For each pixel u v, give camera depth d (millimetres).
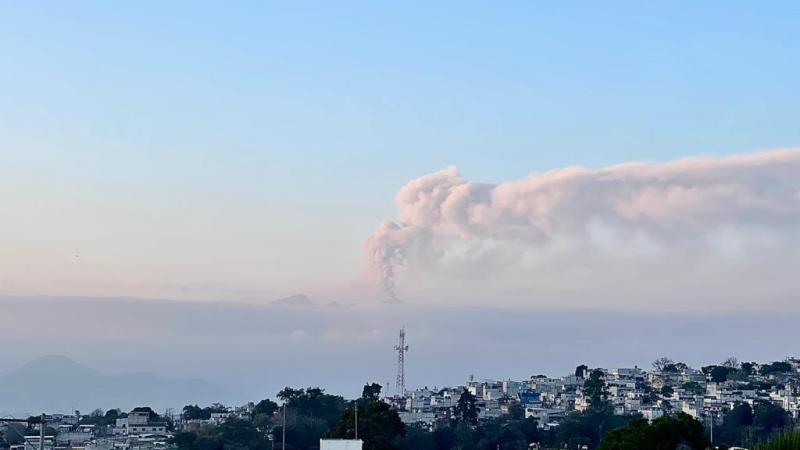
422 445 181125
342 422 132125
